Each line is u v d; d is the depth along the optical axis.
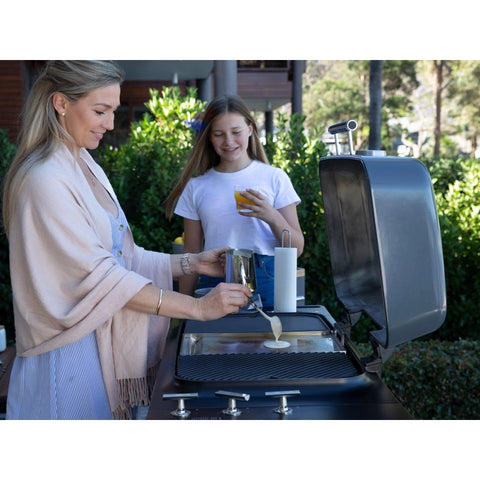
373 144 11.05
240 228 2.48
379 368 1.34
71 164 1.52
